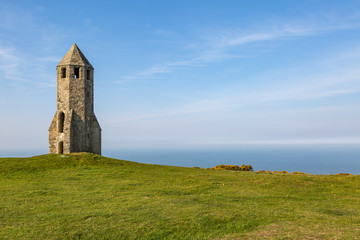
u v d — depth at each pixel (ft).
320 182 93.50
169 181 93.30
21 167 109.29
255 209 60.23
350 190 83.05
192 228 49.19
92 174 102.94
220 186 86.58
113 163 125.39
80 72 167.32
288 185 88.69
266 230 47.26
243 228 49.39
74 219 52.49
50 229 47.85
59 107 166.61
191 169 126.21
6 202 65.36
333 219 53.72
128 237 45.62
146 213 56.24
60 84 167.12
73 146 162.09
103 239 44.93
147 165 130.52
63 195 72.90
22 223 50.72
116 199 68.54
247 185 88.69
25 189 79.30
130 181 92.22
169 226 49.60
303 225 49.67
